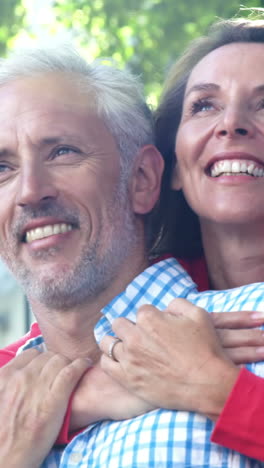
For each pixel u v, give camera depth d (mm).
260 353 2572
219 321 2664
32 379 2881
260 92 3080
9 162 3041
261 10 3670
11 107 3059
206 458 2543
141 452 2607
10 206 3016
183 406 2543
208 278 3371
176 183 3391
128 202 3162
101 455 2707
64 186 2998
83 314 3090
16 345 3494
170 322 2627
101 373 2854
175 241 3496
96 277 3035
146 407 2691
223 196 3053
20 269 3061
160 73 7402
